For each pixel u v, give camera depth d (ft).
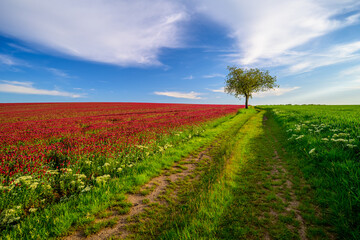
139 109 144.77
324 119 42.34
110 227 11.80
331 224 10.91
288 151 27.30
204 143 35.76
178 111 120.16
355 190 12.60
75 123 62.54
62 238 10.84
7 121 74.38
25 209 13.66
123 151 26.16
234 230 10.73
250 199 14.46
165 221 12.08
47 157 23.25
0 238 10.43
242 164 23.07
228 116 88.33
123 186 17.07
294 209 12.80
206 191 15.74
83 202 14.42
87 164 21.56
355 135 22.94
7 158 21.11
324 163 18.49
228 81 163.73
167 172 21.57
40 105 193.77
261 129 49.26
